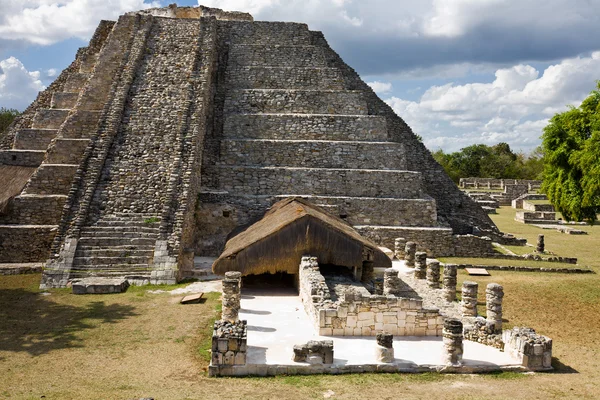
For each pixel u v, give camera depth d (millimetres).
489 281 21766
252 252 18047
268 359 11875
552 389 11141
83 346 12891
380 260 18938
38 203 22875
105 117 24688
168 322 14750
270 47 33281
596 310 17688
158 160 23172
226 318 14328
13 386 10500
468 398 10484
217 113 29391
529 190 70312
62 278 18562
